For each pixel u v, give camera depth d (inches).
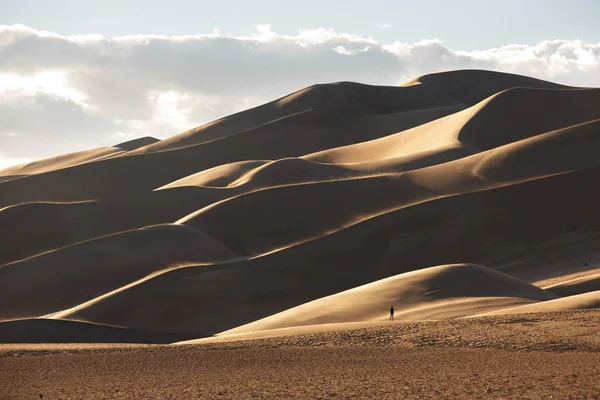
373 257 6840.6
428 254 6870.1
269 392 1450.5
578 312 2709.2
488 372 1647.4
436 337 2285.9
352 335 2426.2
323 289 6471.5
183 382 1624.0
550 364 1755.7
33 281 6712.6
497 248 6855.3
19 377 1729.8
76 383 1632.6
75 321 5255.9
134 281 6638.8
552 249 6732.3
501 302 3747.5
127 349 2267.5
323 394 1409.9
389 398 1353.3
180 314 5851.4
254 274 6446.9
